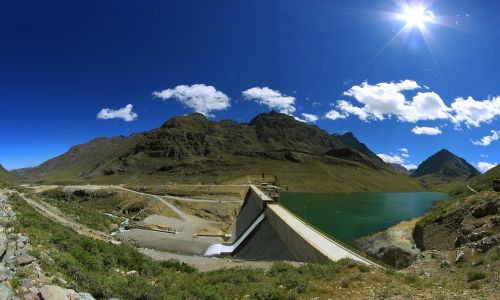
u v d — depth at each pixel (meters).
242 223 111.62
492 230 28.91
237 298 22.12
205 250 89.38
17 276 13.38
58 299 11.98
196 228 114.62
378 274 23.27
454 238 39.59
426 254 29.44
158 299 18.73
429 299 17.09
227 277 27.97
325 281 23.02
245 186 199.25
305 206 155.75
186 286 23.44
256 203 108.75
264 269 34.16
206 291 22.23
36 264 15.13
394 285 20.56
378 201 191.00
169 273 28.11
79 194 173.62
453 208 45.91
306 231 54.22
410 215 128.62
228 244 94.31
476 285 17.98
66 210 89.25
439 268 24.97
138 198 161.50
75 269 17.12
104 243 29.30
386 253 47.78
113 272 22.75
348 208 153.00
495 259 21.52
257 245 75.12
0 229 19.66
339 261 29.11
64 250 21.34
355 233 84.56
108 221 108.75
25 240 18.38
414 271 25.33
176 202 151.38
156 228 109.00
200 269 43.91
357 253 44.44
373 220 112.19
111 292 16.83
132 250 29.78
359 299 18.89
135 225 108.56
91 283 16.31
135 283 20.41
